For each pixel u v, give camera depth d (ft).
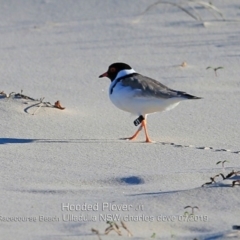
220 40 58.34
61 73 51.31
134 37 59.82
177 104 41.39
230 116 42.42
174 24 62.64
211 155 35.60
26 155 35.19
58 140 37.73
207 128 40.40
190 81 49.21
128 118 42.11
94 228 26.21
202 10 66.08
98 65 53.16
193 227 26.61
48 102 43.09
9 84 48.62
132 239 25.29
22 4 69.77
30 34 61.36
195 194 29.04
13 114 41.06
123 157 35.22
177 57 54.49
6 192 30.01
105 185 31.40
